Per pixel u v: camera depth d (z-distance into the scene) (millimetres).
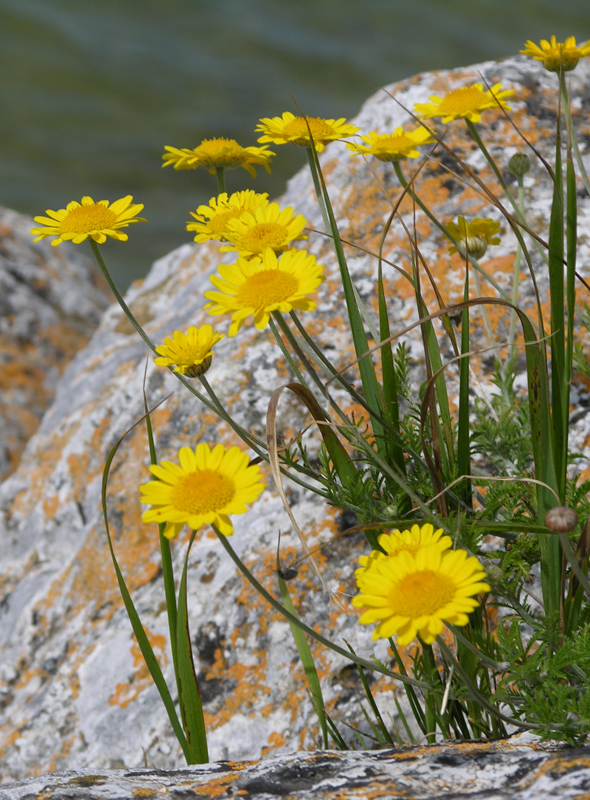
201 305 1917
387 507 1188
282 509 1415
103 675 1423
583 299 1452
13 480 2029
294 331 1567
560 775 1118
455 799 1116
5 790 1148
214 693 1323
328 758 1155
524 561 1188
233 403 1538
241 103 7020
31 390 2762
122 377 1869
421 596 1096
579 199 1621
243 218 1173
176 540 1515
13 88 6867
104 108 6727
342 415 1156
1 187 5504
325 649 1312
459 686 1185
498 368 1265
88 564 1622
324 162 1897
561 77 1219
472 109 1240
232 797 1133
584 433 1329
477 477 1150
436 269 1562
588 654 1134
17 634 1626
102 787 1146
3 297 2885
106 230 1183
